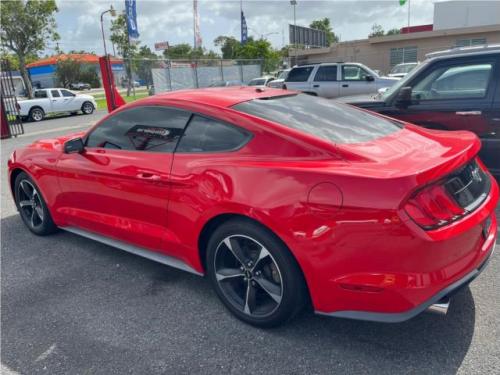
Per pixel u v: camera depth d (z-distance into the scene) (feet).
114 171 11.02
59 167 12.76
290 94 11.45
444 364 7.70
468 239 7.71
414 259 7.04
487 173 9.79
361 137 9.05
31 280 11.73
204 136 9.62
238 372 7.82
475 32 97.04
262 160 8.54
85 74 192.65
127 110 11.39
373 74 45.80
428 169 7.32
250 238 8.51
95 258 13.00
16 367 8.27
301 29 127.85
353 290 7.47
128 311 9.98
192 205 9.32
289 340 8.61
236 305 9.27
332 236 7.41
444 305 7.60
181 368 8.00
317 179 7.58
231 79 84.74
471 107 16.39
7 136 44.32
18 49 110.11
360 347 8.29
